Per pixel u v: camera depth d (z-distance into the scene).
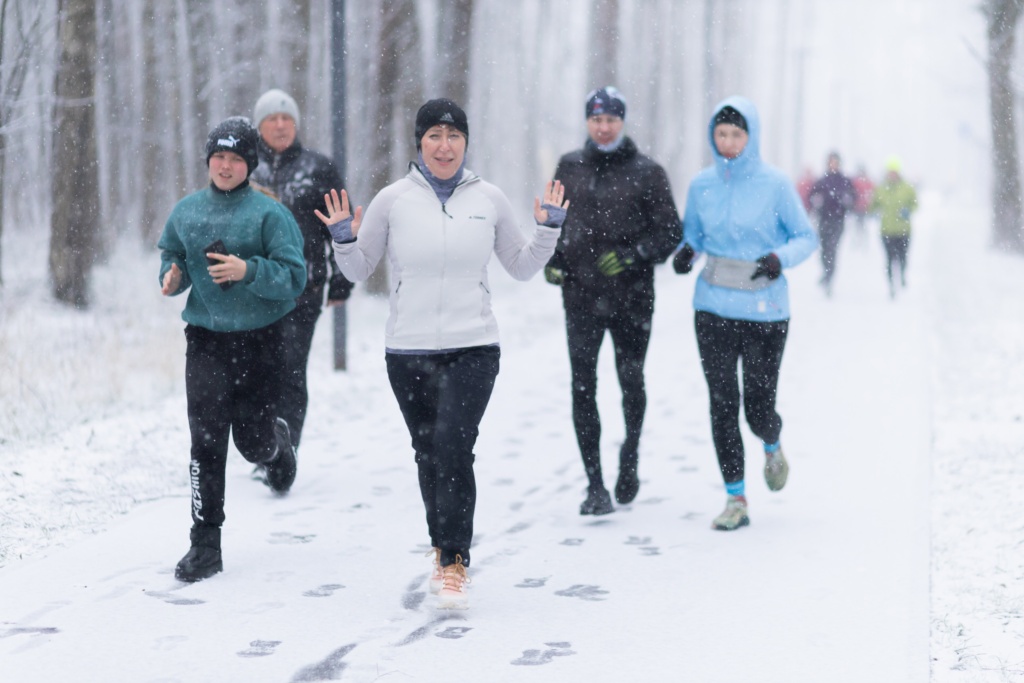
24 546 18.23
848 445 26.16
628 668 13.51
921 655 13.88
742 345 19.88
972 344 43.03
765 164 20.00
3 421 26.25
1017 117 73.50
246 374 17.44
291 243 17.19
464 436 15.49
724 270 19.84
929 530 19.45
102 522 19.77
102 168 70.50
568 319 20.42
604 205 19.92
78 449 24.58
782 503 21.48
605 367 38.81
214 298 17.09
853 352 41.19
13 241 56.16
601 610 15.62
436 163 15.66
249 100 71.88
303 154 22.50
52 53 44.22
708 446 26.73
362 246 15.95
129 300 48.53
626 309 20.19
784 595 16.20
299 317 22.31
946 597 16.28
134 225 74.44
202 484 16.84
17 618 14.95
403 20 57.72
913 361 38.59
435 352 15.78
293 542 18.83
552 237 15.87
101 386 30.81
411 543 18.88
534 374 37.75
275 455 19.50
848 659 13.79
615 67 88.69
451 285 15.74
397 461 25.02
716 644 14.31
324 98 71.31
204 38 70.25
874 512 20.67
